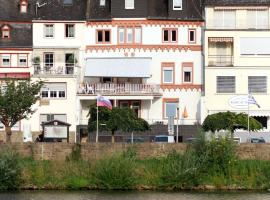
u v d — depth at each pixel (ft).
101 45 391.24
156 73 390.42
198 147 270.26
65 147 279.90
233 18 387.34
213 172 267.80
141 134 369.30
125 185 264.93
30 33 395.14
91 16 392.88
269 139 368.68
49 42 391.86
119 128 330.95
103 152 277.85
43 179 266.98
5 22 395.55
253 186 266.57
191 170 265.75
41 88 359.05
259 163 271.49
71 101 379.96
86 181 266.98
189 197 252.42
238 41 384.88
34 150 279.90
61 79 380.58
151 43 391.04
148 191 263.08
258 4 386.11
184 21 391.04
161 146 277.64
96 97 369.71
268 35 385.50
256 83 385.09
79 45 391.86
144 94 384.68
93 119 335.26
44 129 330.95
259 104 384.06
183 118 388.37
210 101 383.45
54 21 391.65
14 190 263.90
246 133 357.41
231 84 384.68
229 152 269.23
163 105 388.78
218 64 384.68
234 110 383.45
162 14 392.47
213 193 261.03
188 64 391.24
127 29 391.86
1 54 391.65
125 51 391.24
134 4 392.47
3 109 319.27
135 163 270.05
